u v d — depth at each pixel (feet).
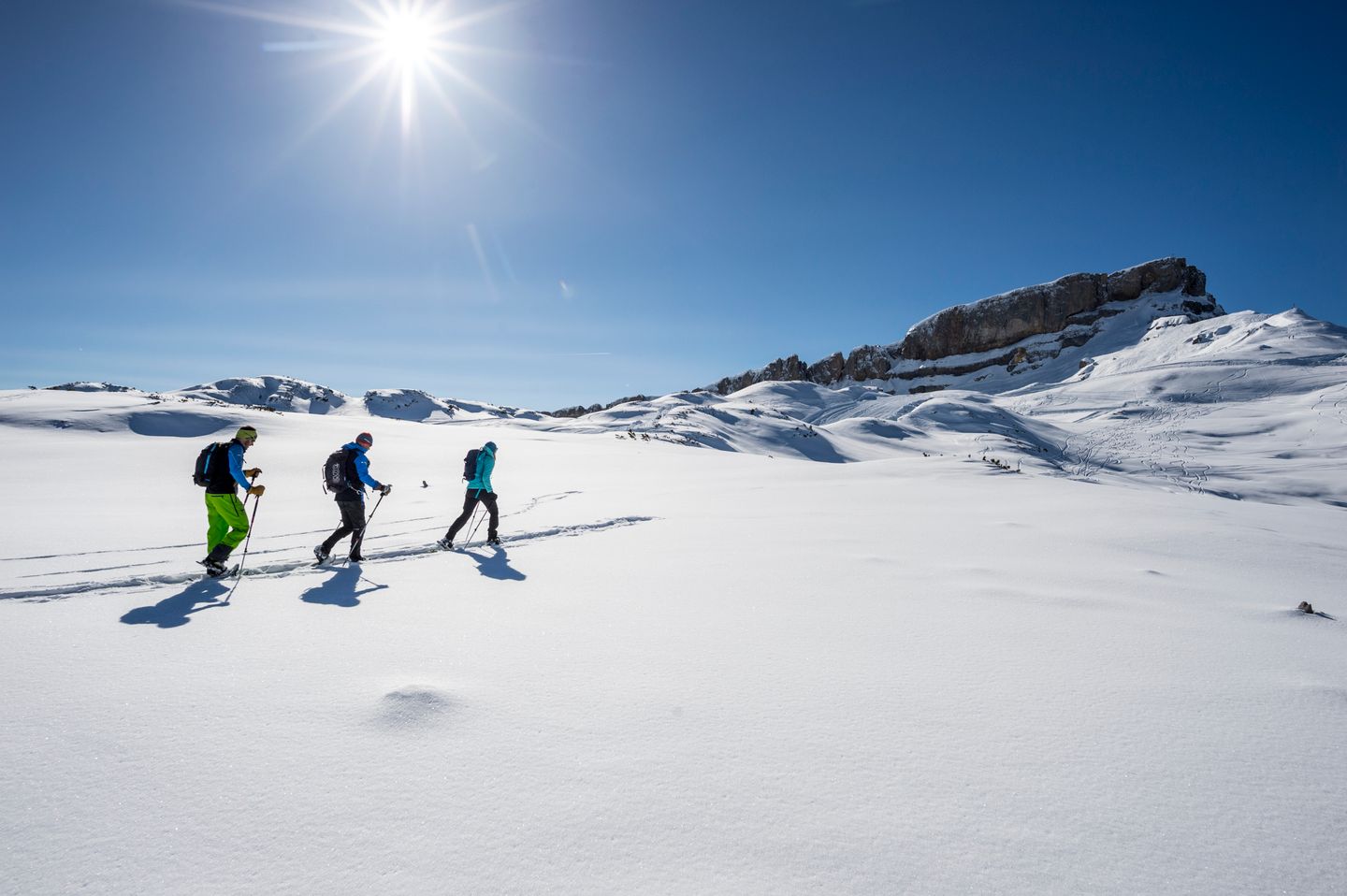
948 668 13.79
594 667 13.71
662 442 184.24
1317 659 14.49
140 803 8.57
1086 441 313.53
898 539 30.12
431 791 8.91
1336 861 7.43
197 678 12.80
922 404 400.88
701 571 23.30
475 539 29.99
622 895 6.93
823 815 8.37
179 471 60.29
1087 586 21.21
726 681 12.96
